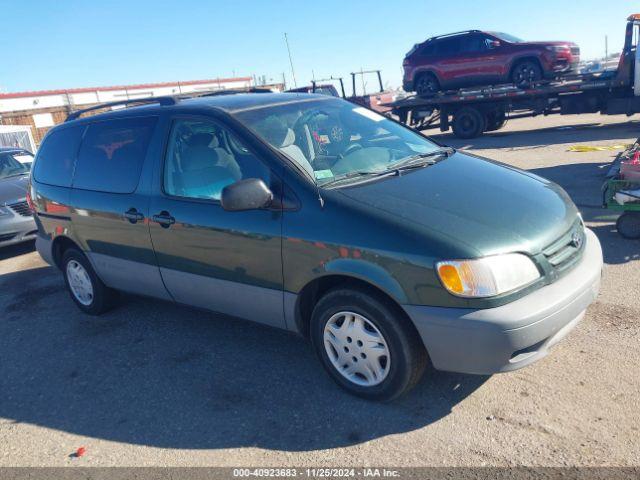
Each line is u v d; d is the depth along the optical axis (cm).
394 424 300
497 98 1493
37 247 534
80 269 501
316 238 307
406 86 1661
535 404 300
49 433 335
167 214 382
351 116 421
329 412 318
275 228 325
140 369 397
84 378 396
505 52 1458
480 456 268
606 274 459
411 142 417
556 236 297
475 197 315
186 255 379
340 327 323
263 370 373
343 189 320
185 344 427
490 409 301
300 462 280
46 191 496
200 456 295
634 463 251
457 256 269
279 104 401
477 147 1355
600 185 761
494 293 266
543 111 1478
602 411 288
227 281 363
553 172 886
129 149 423
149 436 318
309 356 385
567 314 280
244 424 317
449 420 297
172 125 397
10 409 369
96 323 491
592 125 1577
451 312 272
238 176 349
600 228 579
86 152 463
